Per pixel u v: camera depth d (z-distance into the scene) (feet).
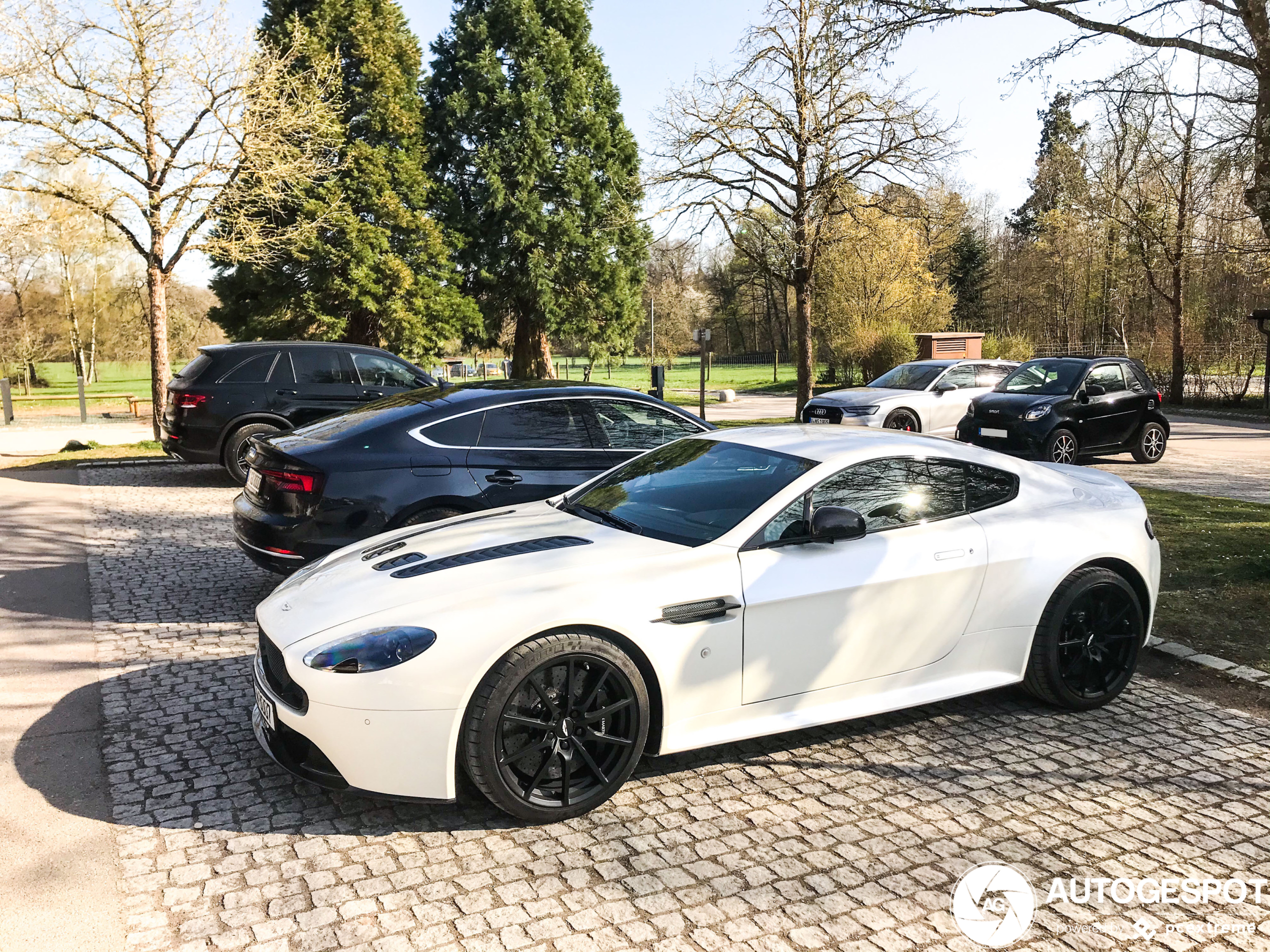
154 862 9.91
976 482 14.35
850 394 49.47
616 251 100.53
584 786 11.10
